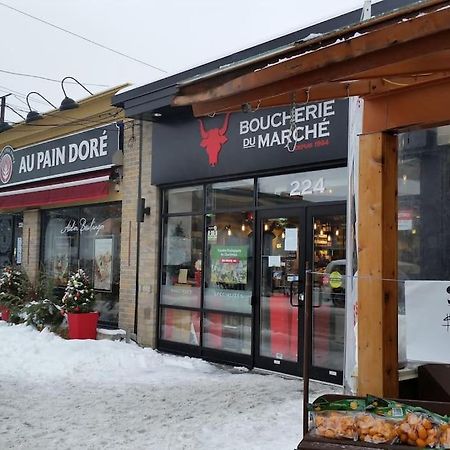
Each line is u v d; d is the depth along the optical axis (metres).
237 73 3.47
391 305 4.24
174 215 9.62
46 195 12.18
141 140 10.14
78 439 5.00
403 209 4.96
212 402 6.17
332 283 7.21
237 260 8.57
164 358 8.80
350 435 3.29
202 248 9.14
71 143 11.70
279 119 7.77
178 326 9.46
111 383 7.20
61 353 8.68
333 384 7.06
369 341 4.22
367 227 4.32
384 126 4.29
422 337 3.92
